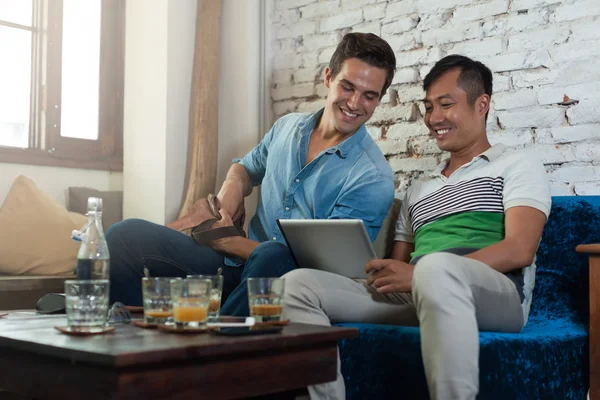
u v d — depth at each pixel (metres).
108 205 3.07
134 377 1.09
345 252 1.91
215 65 3.07
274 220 2.44
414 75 2.77
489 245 2.04
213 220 2.38
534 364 1.65
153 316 1.42
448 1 2.68
